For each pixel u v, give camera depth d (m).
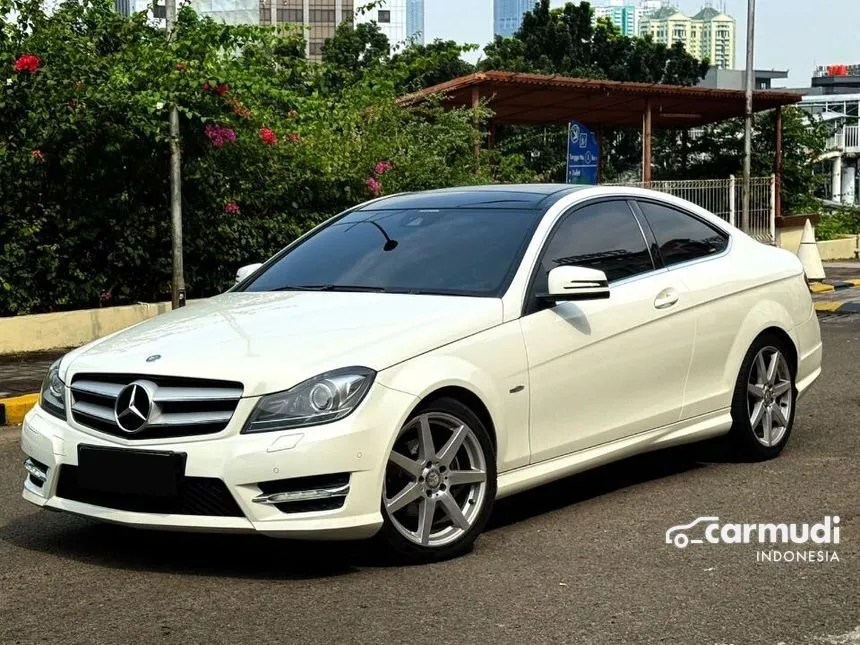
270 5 134.12
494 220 6.11
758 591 4.62
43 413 5.30
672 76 48.97
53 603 4.62
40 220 12.91
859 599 4.52
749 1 24.95
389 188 16.56
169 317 5.70
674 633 4.14
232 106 14.14
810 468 6.84
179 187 13.12
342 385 4.74
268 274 6.34
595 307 5.92
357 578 4.84
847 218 35.16
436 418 5.06
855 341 13.49
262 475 4.60
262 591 4.70
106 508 4.91
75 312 13.04
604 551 5.21
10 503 6.48
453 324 5.23
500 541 5.41
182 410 4.79
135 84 13.23
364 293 5.73
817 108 76.00
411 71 19.28
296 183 15.35
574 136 19.20
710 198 25.69
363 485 4.73
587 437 5.85
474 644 4.05
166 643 4.14
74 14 14.09
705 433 6.62
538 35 48.50
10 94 12.72
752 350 6.92
